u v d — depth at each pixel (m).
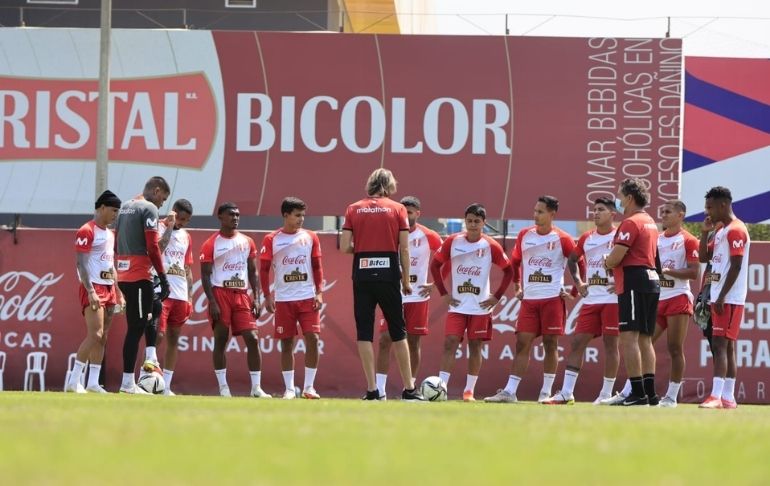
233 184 57.75
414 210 47.59
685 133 57.72
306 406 28.70
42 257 56.28
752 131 57.56
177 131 57.94
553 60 57.50
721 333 38.31
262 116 57.84
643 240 36.38
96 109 58.28
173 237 49.25
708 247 40.97
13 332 55.91
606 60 57.38
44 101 58.31
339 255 56.00
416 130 57.59
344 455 13.43
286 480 10.75
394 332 39.00
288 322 46.69
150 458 12.63
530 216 57.28
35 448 13.62
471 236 47.25
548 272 46.56
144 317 43.12
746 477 11.82
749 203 57.50
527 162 57.38
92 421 18.92
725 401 39.16
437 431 17.84
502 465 12.55
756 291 55.38
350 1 81.50
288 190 57.66
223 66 58.03
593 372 54.81
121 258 43.00
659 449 15.12
